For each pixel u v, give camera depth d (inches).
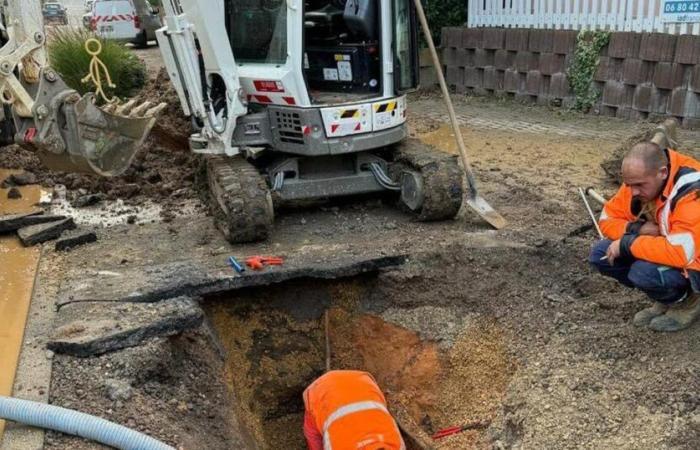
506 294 215.9
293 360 226.2
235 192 229.8
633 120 411.2
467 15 524.1
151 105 245.3
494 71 489.4
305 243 238.2
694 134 369.4
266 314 222.7
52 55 416.5
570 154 344.2
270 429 224.1
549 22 454.3
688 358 169.3
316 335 227.3
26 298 198.4
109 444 138.7
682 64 378.6
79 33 446.9
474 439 187.8
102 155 204.1
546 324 200.7
